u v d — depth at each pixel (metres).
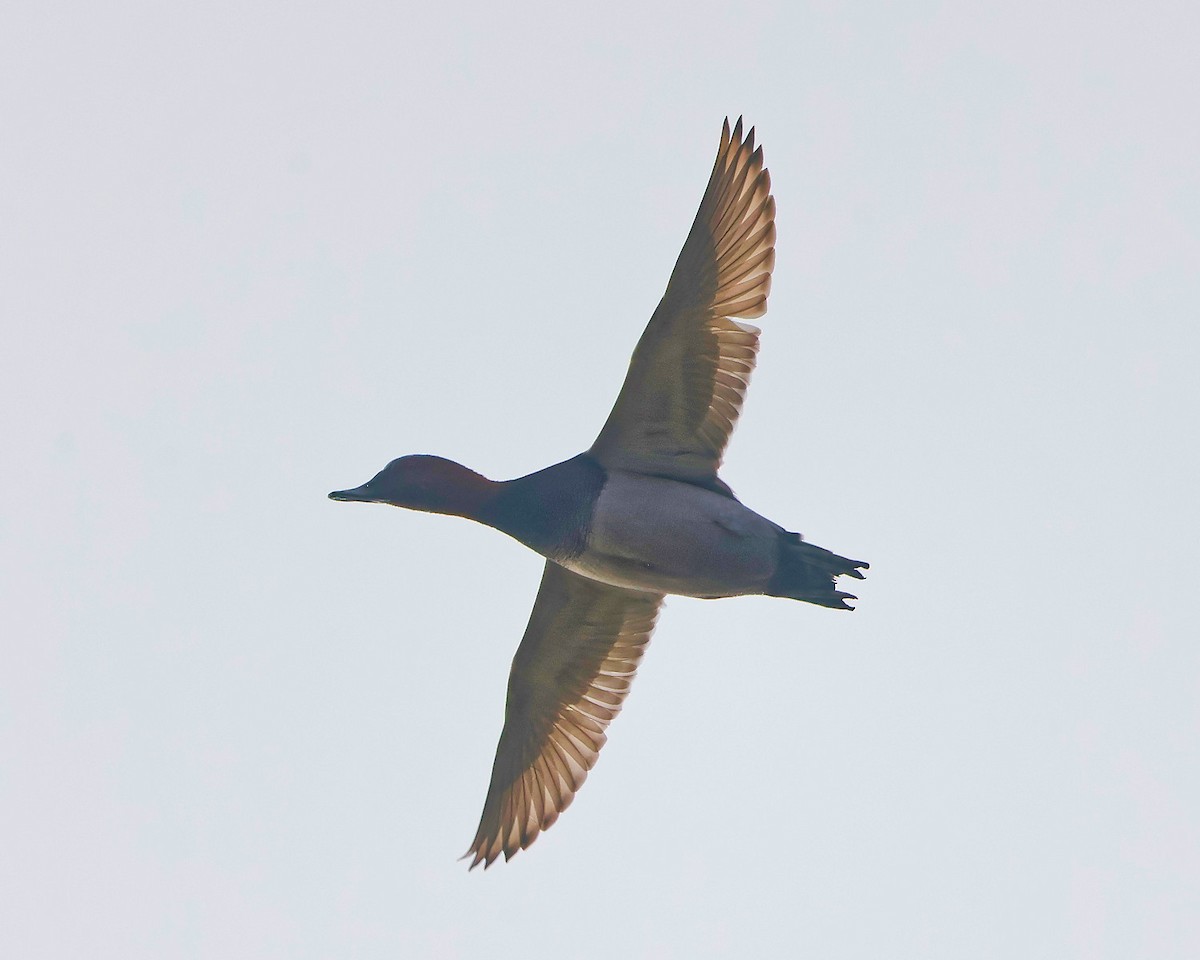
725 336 14.23
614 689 16.72
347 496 15.11
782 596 14.78
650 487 14.56
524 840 17.11
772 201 14.02
